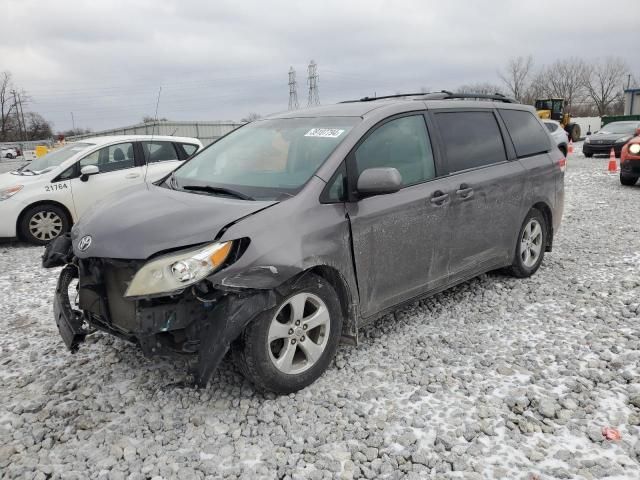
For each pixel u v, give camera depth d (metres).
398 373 3.52
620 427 2.91
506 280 5.32
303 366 3.33
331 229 3.35
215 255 2.91
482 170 4.55
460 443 2.82
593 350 3.79
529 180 5.02
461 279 4.48
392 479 2.56
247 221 3.08
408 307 4.67
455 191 4.20
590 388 3.29
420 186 3.98
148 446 2.85
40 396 3.38
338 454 2.74
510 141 5.00
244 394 3.30
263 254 3.02
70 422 3.09
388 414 3.07
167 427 3.00
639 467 2.60
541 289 5.06
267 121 4.47
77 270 3.74
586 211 9.18
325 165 3.50
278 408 3.15
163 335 3.03
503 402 3.18
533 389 3.30
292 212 3.23
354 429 2.94
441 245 4.15
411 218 3.85
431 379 3.44
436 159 4.18
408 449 2.77
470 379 3.44
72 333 3.40
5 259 7.34
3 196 8.13
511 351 3.80
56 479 2.63
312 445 2.82
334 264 3.37
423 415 3.06
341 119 3.95
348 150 3.60
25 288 5.74
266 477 2.60
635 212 8.86
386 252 3.72
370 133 3.78
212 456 2.76
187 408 3.18
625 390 3.27
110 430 3.00
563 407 3.12
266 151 3.94
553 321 4.32
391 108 4.03
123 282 3.12
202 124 26.22
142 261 2.95
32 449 2.84
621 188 11.85
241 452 2.78
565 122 32.62
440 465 2.64
